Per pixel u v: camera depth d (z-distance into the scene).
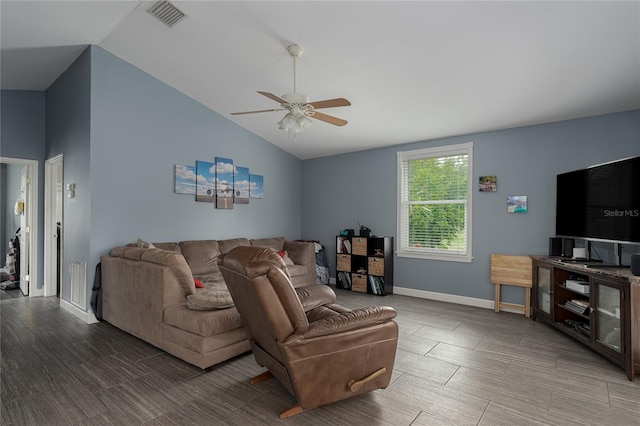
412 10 2.65
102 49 3.86
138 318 3.21
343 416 2.03
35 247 4.95
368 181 5.69
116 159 3.99
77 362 2.75
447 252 4.85
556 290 3.56
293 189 6.48
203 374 2.56
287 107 3.08
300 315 1.92
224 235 5.20
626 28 2.51
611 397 2.26
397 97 3.96
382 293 5.15
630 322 2.51
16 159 4.75
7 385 2.37
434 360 2.84
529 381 2.48
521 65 3.10
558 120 4.01
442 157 4.96
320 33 3.08
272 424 1.95
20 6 2.92
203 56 3.81
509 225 4.33
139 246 3.83
